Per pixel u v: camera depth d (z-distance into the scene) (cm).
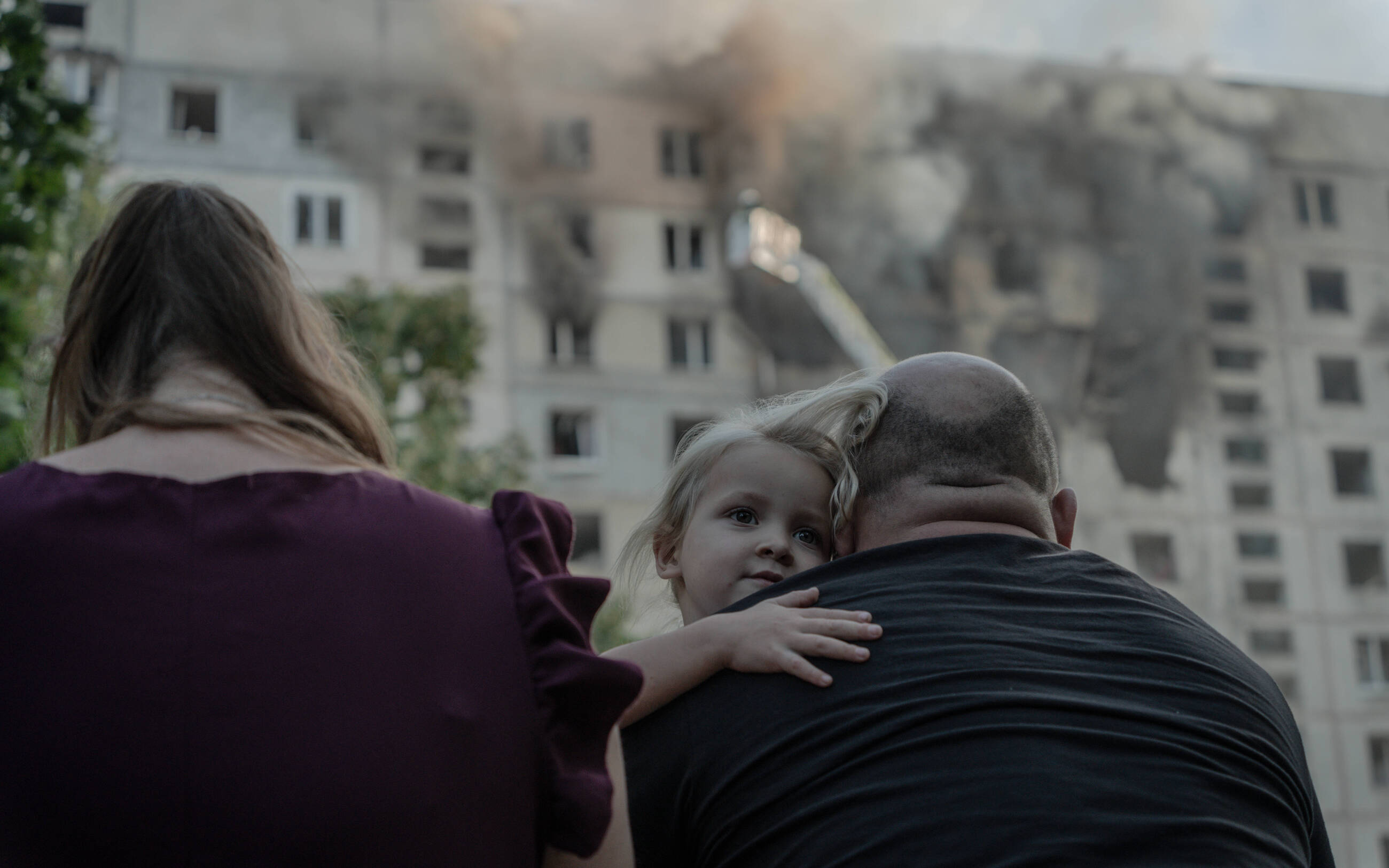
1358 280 4888
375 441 155
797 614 171
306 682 123
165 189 154
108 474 129
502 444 2239
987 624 166
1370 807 4322
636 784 170
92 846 116
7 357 887
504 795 129
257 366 147
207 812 117
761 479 226
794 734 159
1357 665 4497
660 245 4125
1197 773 151
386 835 120
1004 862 139
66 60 3872
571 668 133
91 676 119
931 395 197
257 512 129
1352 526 4638
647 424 3912
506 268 3978
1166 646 168
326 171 3978
